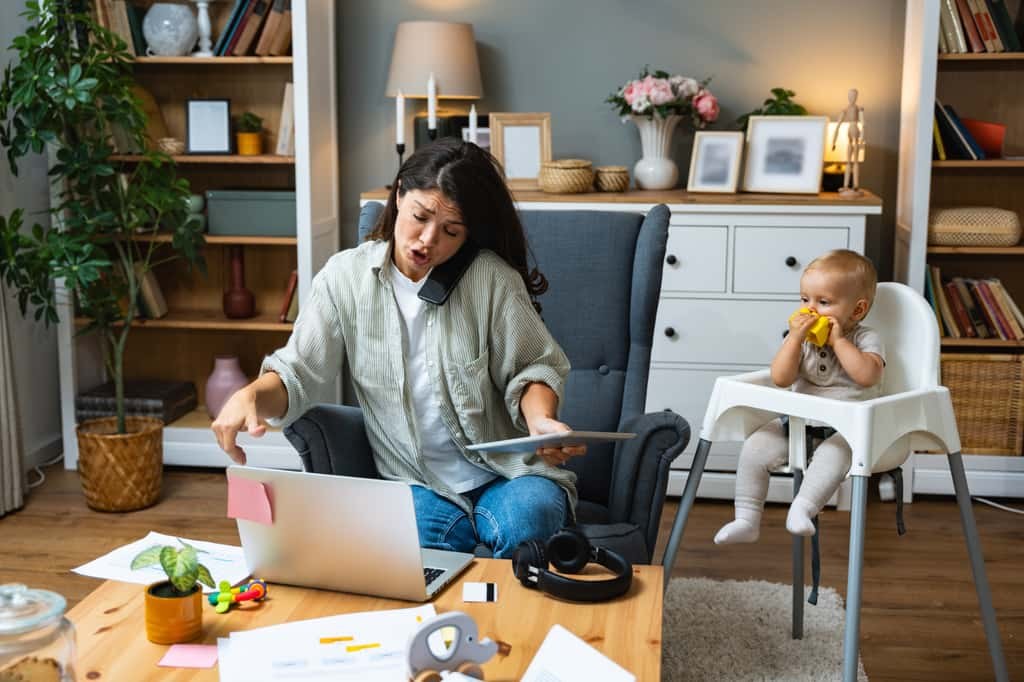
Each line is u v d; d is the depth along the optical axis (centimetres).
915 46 343
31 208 371
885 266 379
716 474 350
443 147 192
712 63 375
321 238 374
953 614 267
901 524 226
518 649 143
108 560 173
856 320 222
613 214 244
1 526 321
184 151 374
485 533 195
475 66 365
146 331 403
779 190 349
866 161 374
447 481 206
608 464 230
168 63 377
